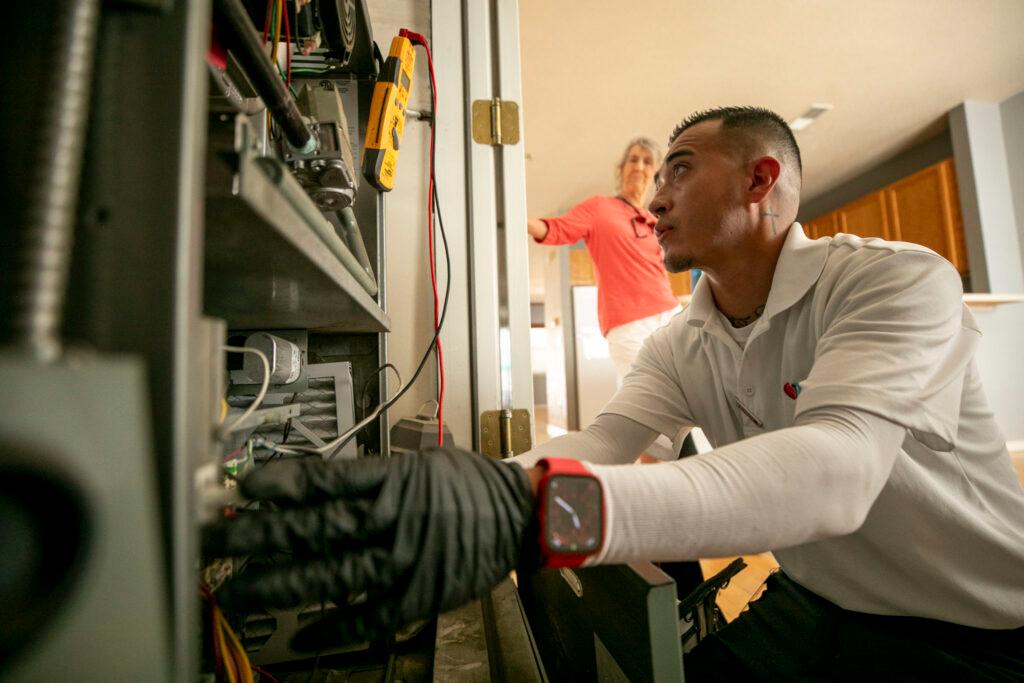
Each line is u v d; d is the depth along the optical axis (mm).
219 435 272
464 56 1020
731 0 2443
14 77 218
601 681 453
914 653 601
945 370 500
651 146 2041
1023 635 596
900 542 627
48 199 197
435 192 949
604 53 2789
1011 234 3398
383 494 305
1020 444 2828
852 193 4660
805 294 650
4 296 194
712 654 727
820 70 3012
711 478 359
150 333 211
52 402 181
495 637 533
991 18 2623
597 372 4984
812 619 716
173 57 222
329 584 281
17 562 177
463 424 973
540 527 321
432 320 993
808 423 437
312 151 522
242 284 443
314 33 654
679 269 799
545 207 5086
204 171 249
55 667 182
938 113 3557
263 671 536
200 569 409
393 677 542
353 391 877
